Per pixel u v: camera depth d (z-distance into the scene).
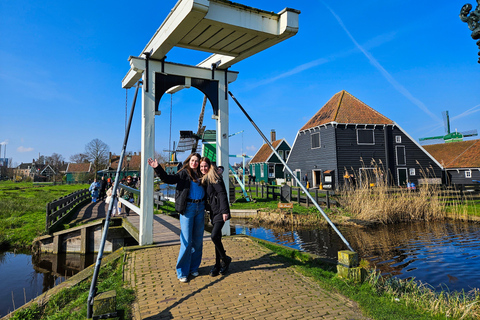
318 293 3.48
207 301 3.21
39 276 8.27
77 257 10.03
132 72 5.90
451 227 11.87
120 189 11.04
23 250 10.77
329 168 22.89
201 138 13.96
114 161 57.38
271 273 4.08
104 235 3.56
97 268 3.34
